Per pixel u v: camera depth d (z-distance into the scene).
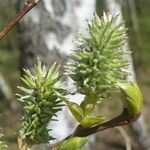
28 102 0.12
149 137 0.49
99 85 0.11
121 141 0.81
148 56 1.09
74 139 0.12
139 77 1.06
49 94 0.12
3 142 0.12
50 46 0.35
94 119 0.12
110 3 0.47
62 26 0.35
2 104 0.88
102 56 0.11
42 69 0.12
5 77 1.01
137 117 0.11
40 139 0.12
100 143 0.80
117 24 0.11
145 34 1.21
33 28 0.35
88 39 0.11
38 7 0.35
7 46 1.12
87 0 0.40
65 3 0.36
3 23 0.94
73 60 0.11
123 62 0.11
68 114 0.36
